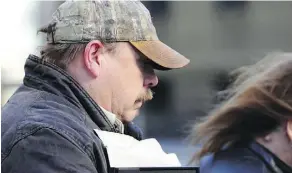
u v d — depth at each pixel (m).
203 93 9.82
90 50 3.19
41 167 2.62
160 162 3.07
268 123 2.60
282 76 2.66
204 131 2.74
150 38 3.38
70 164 2.65
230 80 2.86
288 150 2.57
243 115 2.63
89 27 3.20
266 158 2.57
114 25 3.23
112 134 3.05
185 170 2.73
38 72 3.13
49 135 2.70
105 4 3.26
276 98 2.62
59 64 3.20
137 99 3.39
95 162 2.84
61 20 3.23
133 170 2.75
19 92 3.12
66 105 3.00
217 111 2.77
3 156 2.70
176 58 3.43
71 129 2.79
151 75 3.46
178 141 9.55
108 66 3.23
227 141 2.64
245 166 2.56
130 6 3.34
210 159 2.67
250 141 2.61
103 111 3.21
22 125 2.76
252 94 2.67
